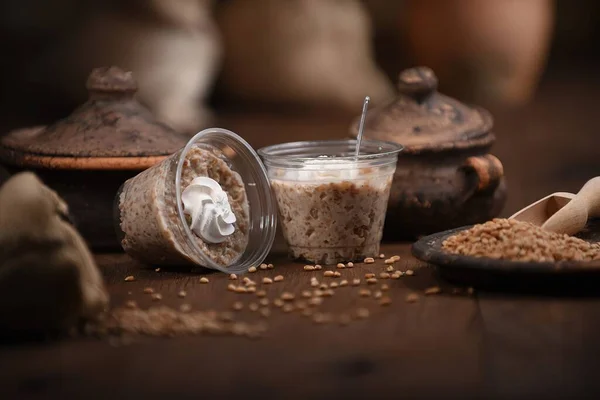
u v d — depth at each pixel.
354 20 2.45
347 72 2.40
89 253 0.98
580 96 2.41
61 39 2.15
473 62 2.21
